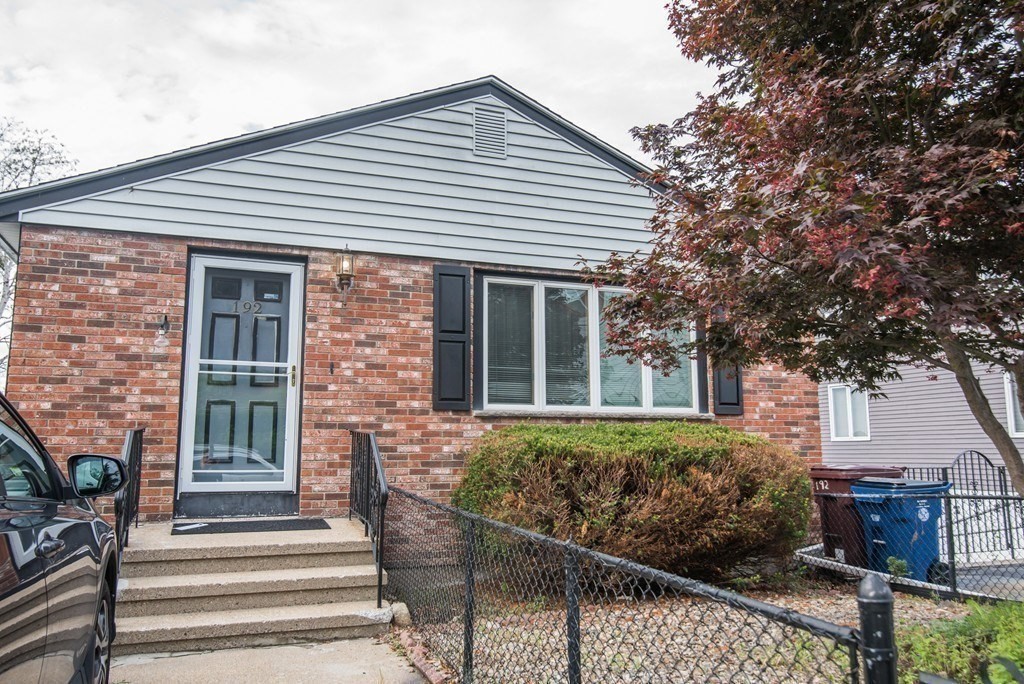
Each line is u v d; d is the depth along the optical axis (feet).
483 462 22.29
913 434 56.44
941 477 46.03
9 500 7.84
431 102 26.63
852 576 25.20
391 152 25.88
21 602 6.76
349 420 24.20
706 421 28.25
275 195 24.36
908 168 11.97
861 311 13.08
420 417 24.94
